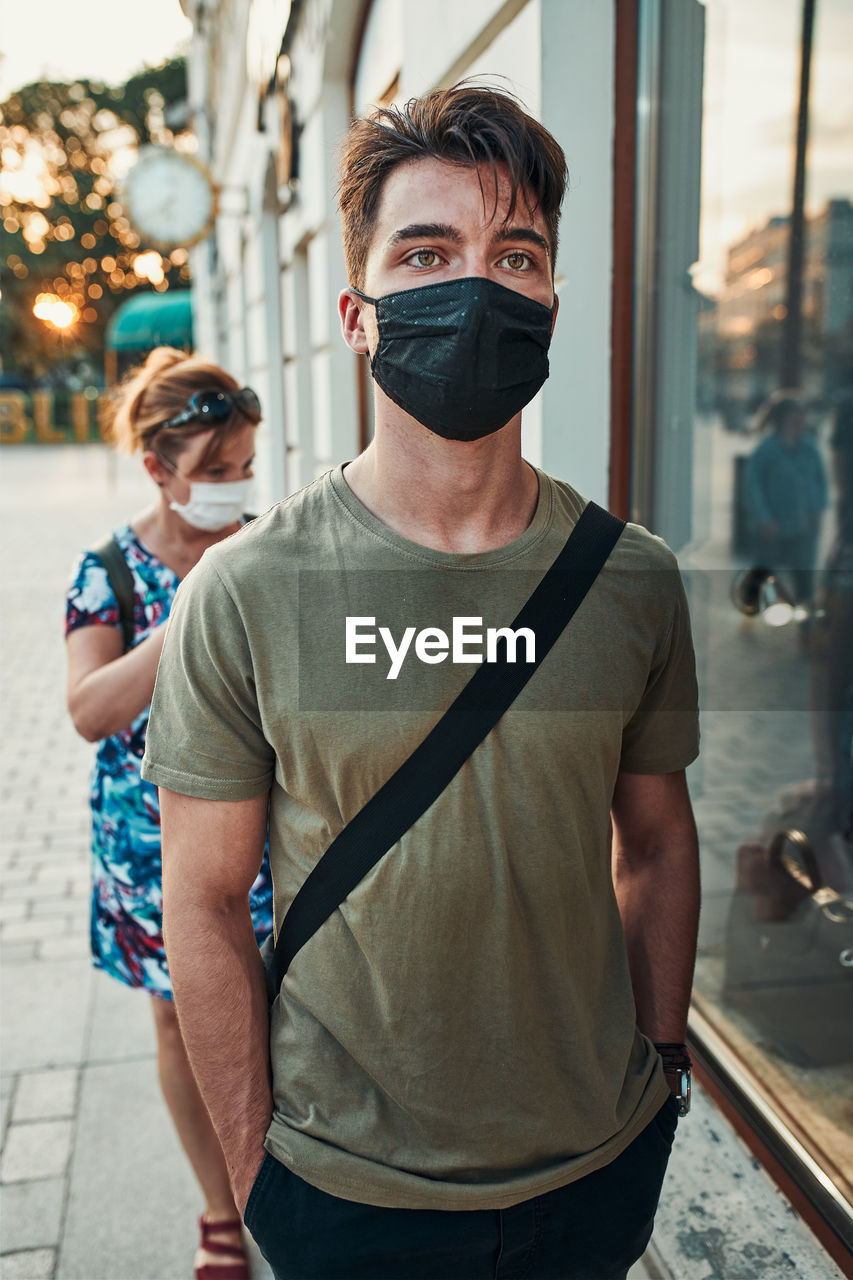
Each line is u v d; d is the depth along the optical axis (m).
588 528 1.12
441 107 1.02
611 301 2.28
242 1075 1.16
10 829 4.24
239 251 8.59
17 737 5.52
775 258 2.72
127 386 1.94
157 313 16.42
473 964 1.08
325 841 1.10
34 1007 2.93
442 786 1.05
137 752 1.81
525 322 1.03
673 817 1.31
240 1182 1.16
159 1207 2.19
